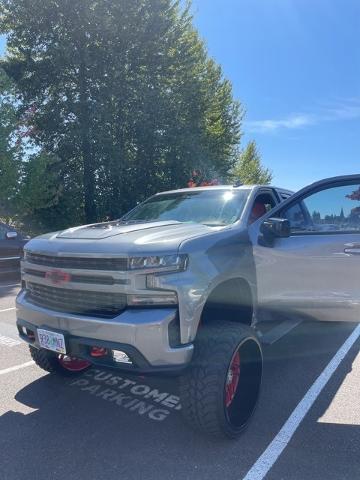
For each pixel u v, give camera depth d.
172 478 2.83
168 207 4.67
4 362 4.90
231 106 28.88
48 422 3.56
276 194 4.98
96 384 4.29
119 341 2.89
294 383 4.30
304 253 3.88
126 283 2.94
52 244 3.41
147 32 20.75
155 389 4.18
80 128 19.66
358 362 4.85
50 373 4.54
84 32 19.91
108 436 3.34
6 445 3.23
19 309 3.62
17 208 17.92
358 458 3.03
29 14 19.41
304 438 3.29
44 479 2.83
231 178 28.83
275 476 2.84
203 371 3.02
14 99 17.16
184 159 22.34
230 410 3.34
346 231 3.85
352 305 3.81
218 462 2.99
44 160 17.80
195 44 24.50
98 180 21.80
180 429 3.44
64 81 20.78
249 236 3.75
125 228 3.53
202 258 3.14
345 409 3.76
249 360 3.44
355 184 3.94
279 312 3.92
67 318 3.12
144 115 20.72
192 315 2.98
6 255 9.84
